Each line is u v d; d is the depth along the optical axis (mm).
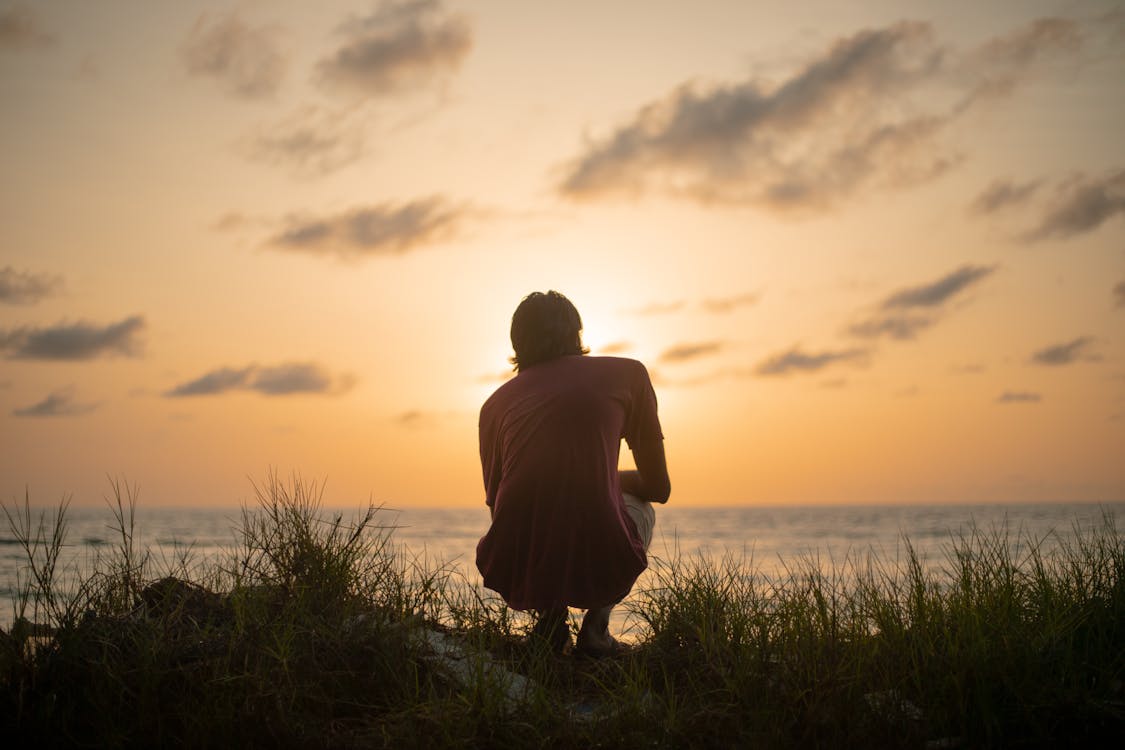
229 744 2359
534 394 3301
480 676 2645
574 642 3459
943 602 3133
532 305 3514
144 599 3088
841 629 3031
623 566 3172
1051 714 2541
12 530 2822
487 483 3525
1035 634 2971
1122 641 3033
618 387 3316
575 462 3191
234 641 2781
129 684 2598
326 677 2721
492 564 3262
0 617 2805
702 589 3340
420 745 2371
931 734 2561
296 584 3246
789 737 2490
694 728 2520
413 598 3344
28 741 2344
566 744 2492
